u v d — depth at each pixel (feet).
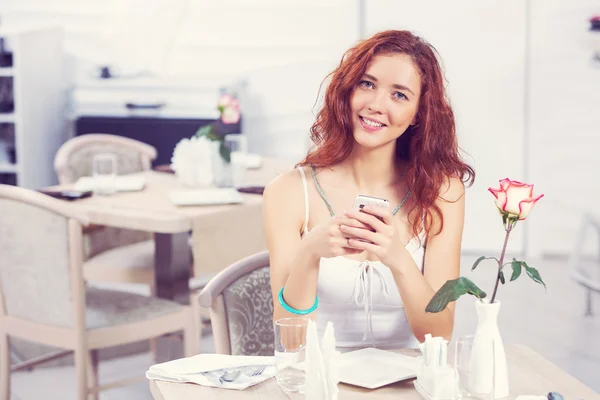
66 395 10.48
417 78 5.82
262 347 6.32
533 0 16.66
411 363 5.11
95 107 18.07
